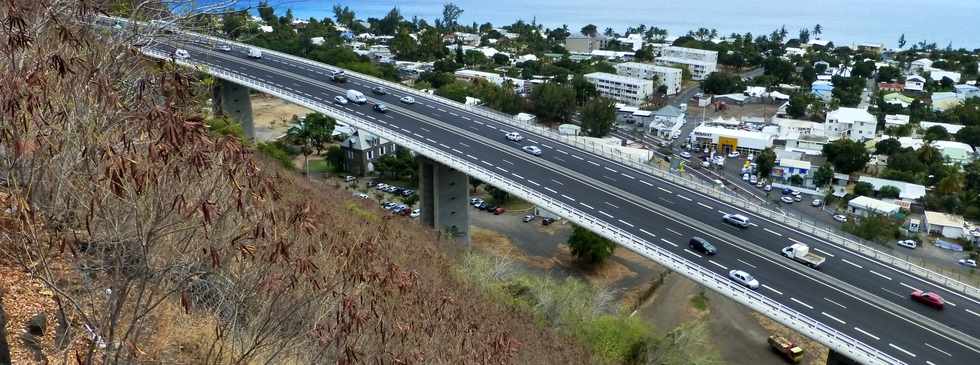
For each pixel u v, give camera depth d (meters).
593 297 40.97
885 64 179.00
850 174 85.19
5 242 9.88
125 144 8.16
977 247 65.88
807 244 41.03
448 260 35.38
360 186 76.44
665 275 56.44
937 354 29.28
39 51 9.23
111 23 11.71
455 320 19.64
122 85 10.34
